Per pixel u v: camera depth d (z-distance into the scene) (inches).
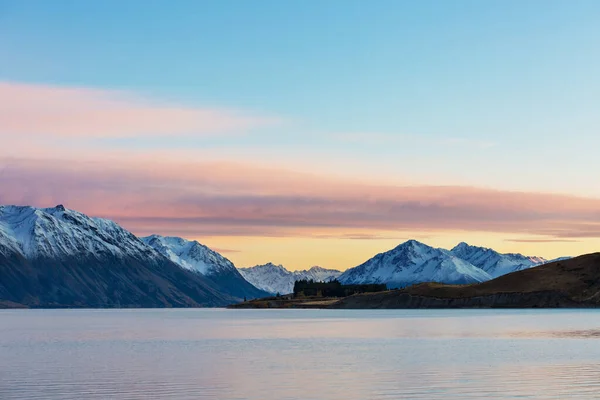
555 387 2878.9
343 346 4950.8
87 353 4581.7
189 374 3376.0
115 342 5659.5
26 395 2800.2
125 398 2723.9
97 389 2928.2
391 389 2876.5
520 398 2650.1
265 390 2881.4
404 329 6983.3
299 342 5413.4
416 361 3858.3
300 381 3117.6
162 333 7037.4
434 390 2837.1
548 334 5900.6
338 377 3233.3
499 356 4065.0
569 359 3865.7
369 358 4057.6
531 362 3732.8
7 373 3457.2
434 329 6889.8
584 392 2760.8
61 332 7475.4
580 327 6919.3
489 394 2733.8
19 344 5487.2
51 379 3230.8
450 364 3688.5
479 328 6919.3
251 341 5600.4
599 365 3565.5
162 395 2785.4
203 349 4835.1
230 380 3161.9
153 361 4003.4
